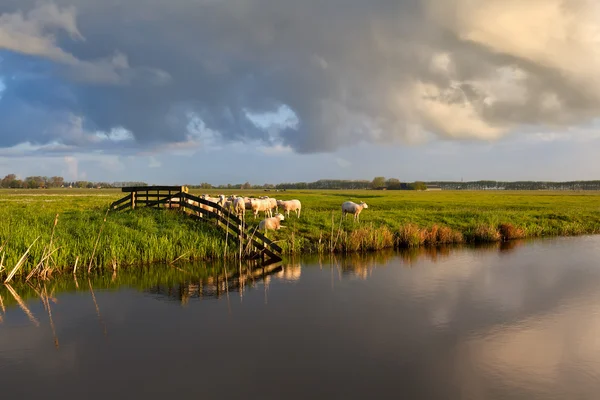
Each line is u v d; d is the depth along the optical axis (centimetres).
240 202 2561
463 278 1619
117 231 1973
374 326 1062
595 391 748
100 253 1766
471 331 1034
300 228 2558
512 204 5531
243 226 2042
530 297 1345
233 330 1031
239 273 1703
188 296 1347
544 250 2345
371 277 1631
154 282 1541
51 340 970
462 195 9394
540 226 3291
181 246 1984
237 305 1246
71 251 1734
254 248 2025
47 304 1255
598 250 2342
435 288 1459
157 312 1178
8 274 1523
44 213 2512
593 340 984
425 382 772
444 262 1962
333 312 1178
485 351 915
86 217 2292
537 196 8650
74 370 817
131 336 993
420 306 1240
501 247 2461
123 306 1234
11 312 1177
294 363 846
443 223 3114
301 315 1151
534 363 857
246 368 823
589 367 842
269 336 993
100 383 765
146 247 1892
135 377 788
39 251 1631
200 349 915
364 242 2336
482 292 1405
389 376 794
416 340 973
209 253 2008
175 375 795
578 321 1114
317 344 943
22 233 1750
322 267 1836
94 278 1596
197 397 715
